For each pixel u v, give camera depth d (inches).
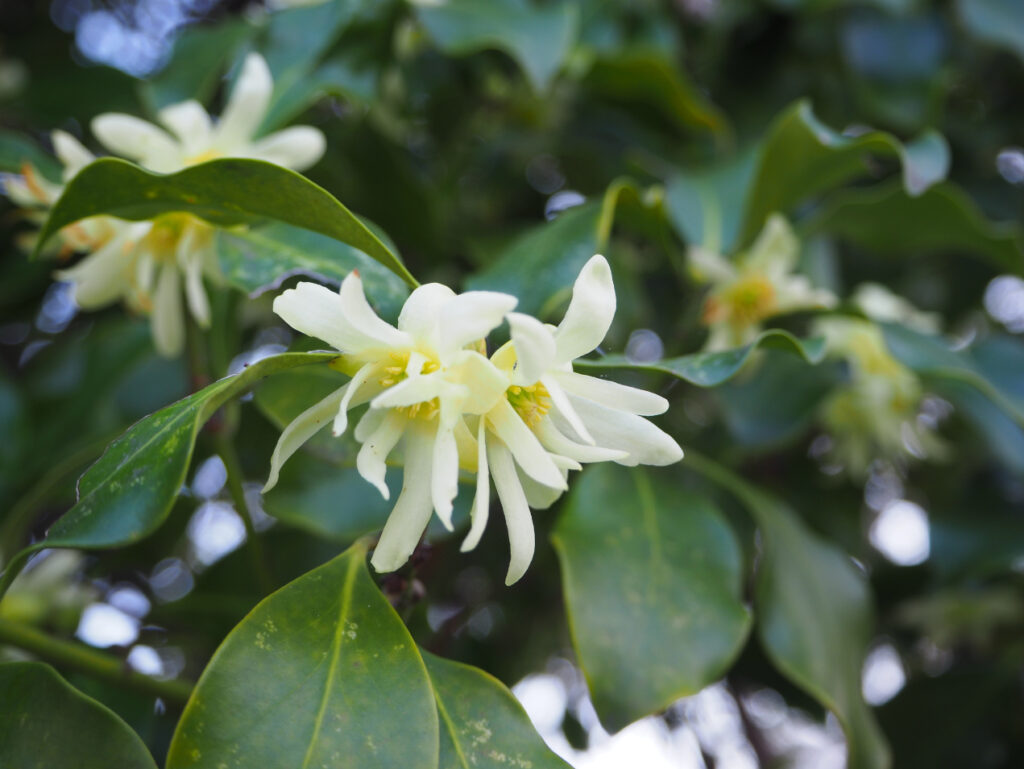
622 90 14.5
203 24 17.2
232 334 10.9
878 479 17.5
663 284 15.5
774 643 10.7
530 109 15.6
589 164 15.9
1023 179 17.8
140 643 10.4
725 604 9.7
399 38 13.9
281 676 7.9
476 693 8.4
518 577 7.6
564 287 9.8
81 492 7.7
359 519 9.7
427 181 15.1
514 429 7.7
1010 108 17.3
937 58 15.0
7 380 12.9
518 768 8.2
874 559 17.2
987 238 12.2
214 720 7.7
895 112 14.8
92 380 13.1
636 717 9.2
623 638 9.4
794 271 13.9
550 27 12.1
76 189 8.5
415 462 7.8
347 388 7.6
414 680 8.0
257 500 13.4
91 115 14.5
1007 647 16.1
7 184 9.9
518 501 7.7
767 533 11.2
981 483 15.1
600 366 8.5
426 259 13.9
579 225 10.2
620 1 14.9
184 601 11.5
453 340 7.6
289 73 11.6
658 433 7.9
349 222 8.1
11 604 11.6
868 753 10.8
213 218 8.9
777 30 16.3
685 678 9.3
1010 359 13.4
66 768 7.9
